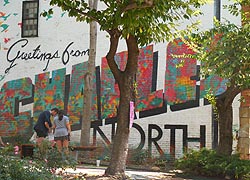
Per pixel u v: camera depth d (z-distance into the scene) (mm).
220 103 14977
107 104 19328
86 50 20078
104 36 19719
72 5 11625
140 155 18047
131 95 12336
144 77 18812
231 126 14922
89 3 18000
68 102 20031
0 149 9156
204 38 12914
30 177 8078
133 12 10586
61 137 15195
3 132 20906
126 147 12141
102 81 19516
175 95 18359
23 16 21312
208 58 11938
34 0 21188
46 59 20703
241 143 16141
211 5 18203
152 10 10742
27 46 21109
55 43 20641
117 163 12008
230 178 13492
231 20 17938
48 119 15641
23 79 20953
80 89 19922
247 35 11000
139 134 18609
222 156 14203
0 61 21422
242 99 14898
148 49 18875
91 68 18484
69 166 10766
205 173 14047
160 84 18609
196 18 18172
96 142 19203
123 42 19297
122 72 12391
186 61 18266
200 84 18016
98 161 16375
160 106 18516
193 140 17938
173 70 18453
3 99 21156
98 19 11562
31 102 20703
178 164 14836
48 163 10195
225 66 10969
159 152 18281
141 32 11680
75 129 19688
